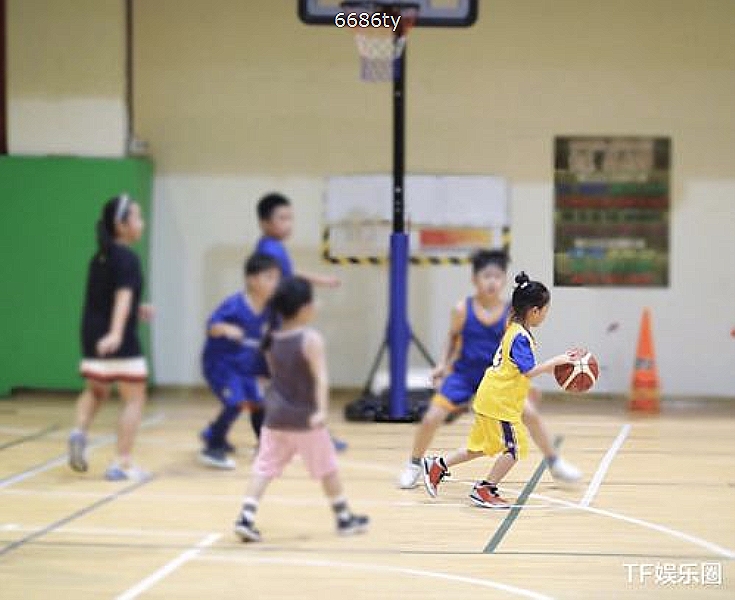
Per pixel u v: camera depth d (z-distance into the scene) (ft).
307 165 46.32
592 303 44.19
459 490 28.12
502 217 45.65
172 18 46.32
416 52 45.91
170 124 46.55
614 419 39.96
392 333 38.37
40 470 31.40
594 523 24.88
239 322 31.24
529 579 20.59
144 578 20.80
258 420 32.42
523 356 25.27
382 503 26.76
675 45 45.55
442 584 20.26
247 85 46.29
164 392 46.57
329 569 21.35
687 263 45.62
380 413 38.75
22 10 45.21
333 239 46.19
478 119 45.88
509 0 45.70
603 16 45.65
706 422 39.37
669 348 45.62
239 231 46.60
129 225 29.68
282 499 27.53
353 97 46.14
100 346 29.07
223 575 20.95
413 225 45.62
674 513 25.82
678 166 45.70
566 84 45.70
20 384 45.24
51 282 44.96
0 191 44.96
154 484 29.55
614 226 45.62
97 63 45.14
